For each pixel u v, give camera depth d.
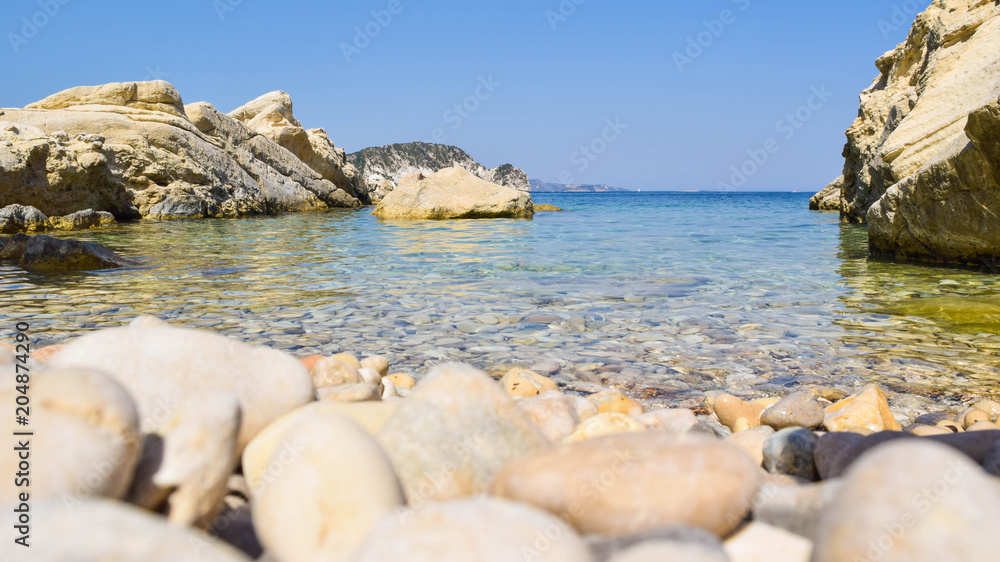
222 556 1.35
